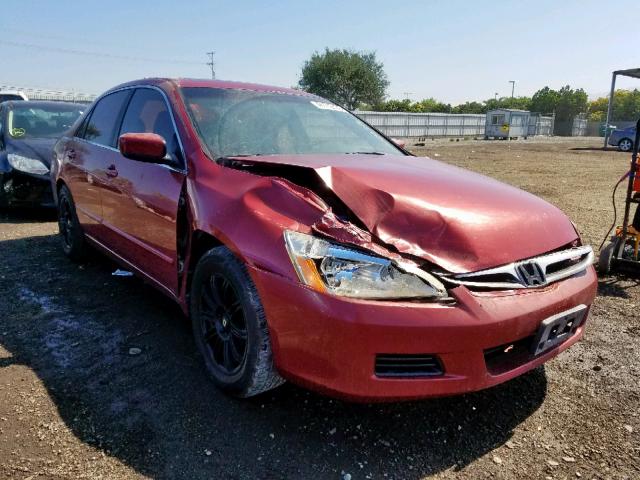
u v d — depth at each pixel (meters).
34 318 3.52
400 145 4.00
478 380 2.15
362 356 2.04
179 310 3.70
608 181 12.82
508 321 2.16
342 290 2.07
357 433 2.39
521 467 2.21
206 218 2.58
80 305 3.76
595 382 2.91
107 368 2.88
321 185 2.53
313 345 2.10
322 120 3.78
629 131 26.20
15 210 7.20
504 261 2.29
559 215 2.84
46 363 2.93
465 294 2.13
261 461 2.18
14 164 6.42
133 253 3.54
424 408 2.61
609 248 4.73
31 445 2.23
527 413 2.60
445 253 2.22
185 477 2.07
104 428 2.35
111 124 4.04
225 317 2.59
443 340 2.05
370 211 2.36
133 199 3.36
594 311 3.96
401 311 2.03
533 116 52.03
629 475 2.17
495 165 17.38
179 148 3.06
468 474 2.16
